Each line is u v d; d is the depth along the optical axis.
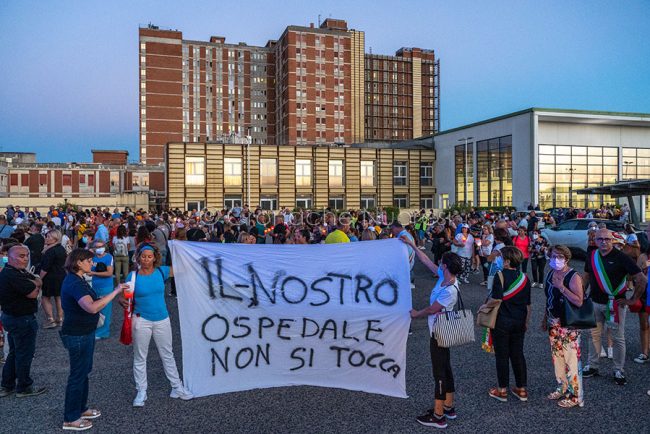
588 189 26.53
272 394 5.46
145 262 5.10
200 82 96.62
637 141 40.59
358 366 5.38
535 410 4.96
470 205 41.09
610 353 6.59
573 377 5.04
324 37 90.31
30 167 63.00
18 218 19.55
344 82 91.25
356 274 5.48
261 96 101.25
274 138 101.56
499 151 39.91
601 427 4.57
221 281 5.42
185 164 43.06
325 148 46.44
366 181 47.72
